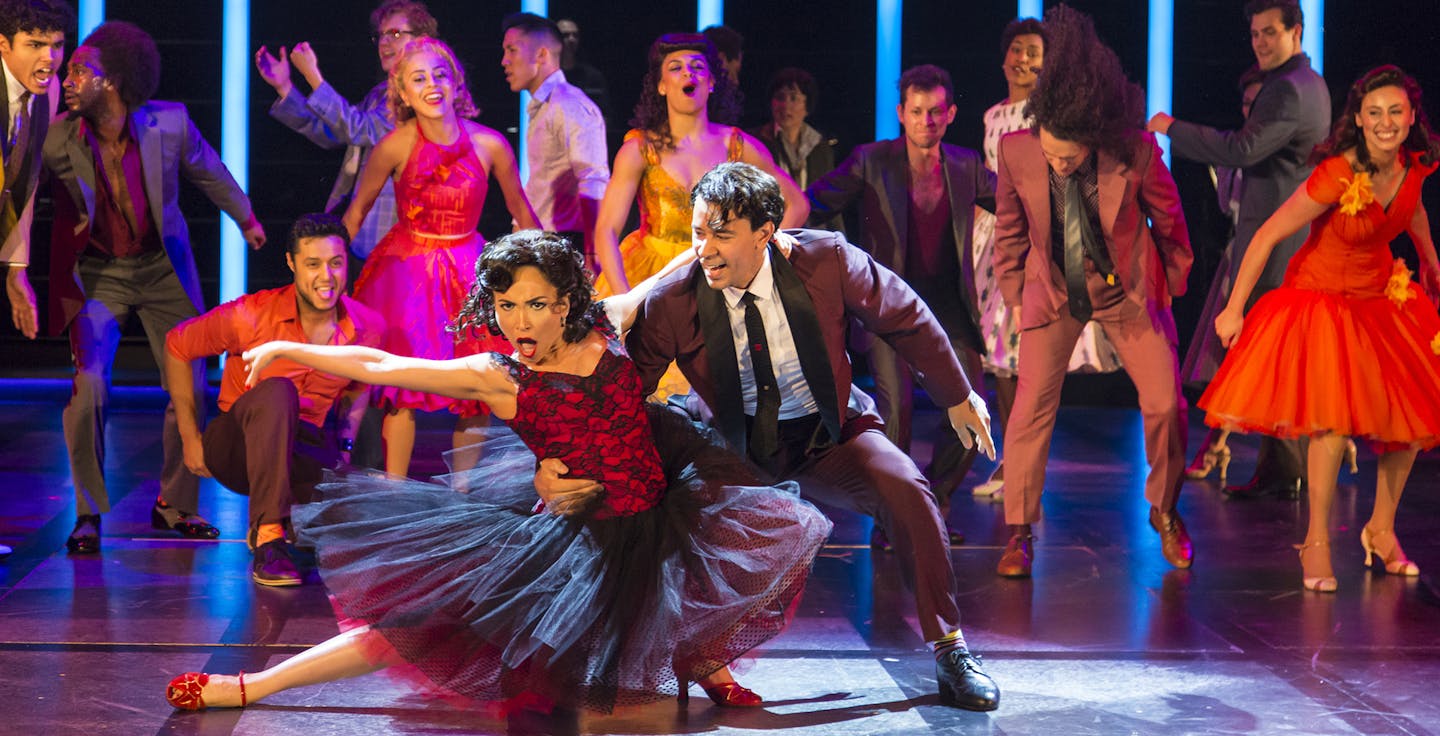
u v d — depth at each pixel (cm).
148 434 798
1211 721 360
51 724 344
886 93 1005
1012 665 407
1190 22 988
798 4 1000
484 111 992
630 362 349
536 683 340
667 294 362
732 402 368
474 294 349
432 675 346
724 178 346
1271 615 460
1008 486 513
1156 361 516
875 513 377
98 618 437
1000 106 686
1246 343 499
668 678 340
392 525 358
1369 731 353
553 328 339
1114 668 404
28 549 527
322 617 442
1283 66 667
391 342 544
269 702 363
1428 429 486
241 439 489
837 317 365
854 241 785
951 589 369
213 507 609
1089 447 808
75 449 524
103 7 981
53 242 523
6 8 470
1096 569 522
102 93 513
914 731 351
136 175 527
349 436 565
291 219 1004
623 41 991
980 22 1002
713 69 539
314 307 498
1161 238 513
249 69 991
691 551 344
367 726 348
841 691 382
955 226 570
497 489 371
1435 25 944
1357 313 488
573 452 344
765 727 353
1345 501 653
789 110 724
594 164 671
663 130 537
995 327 670
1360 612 464
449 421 870
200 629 427
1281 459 658
